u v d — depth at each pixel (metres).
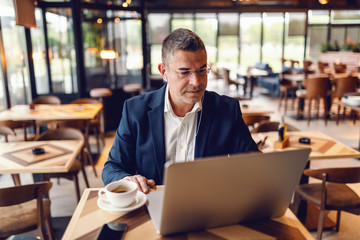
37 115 3.96
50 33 5.63
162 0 11.09
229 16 11.77
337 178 2.01
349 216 2.74
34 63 5.61
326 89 5.88
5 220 2.00
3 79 5.04
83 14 5.84
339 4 11.81
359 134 5.42
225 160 0.76
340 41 12.43
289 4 11.68
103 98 6.11
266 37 12.05
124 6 6.15
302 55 12.29
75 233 0.92
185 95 1.05
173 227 0.86
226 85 9.35
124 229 0.92
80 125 3.64
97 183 3.61
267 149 2.49
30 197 1.90
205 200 0.81
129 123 1.26
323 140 2.76
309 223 2.59
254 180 0.82
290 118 6.64
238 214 0.90
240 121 1.28
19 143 2.82
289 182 0.87
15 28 5.62
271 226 0.94
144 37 6.61
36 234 2.53
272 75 10.40
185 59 0.99
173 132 1.25
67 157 2.45
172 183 0.74
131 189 1.08
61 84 5.80
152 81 7.72
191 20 11.63
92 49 6.17
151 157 1.25
